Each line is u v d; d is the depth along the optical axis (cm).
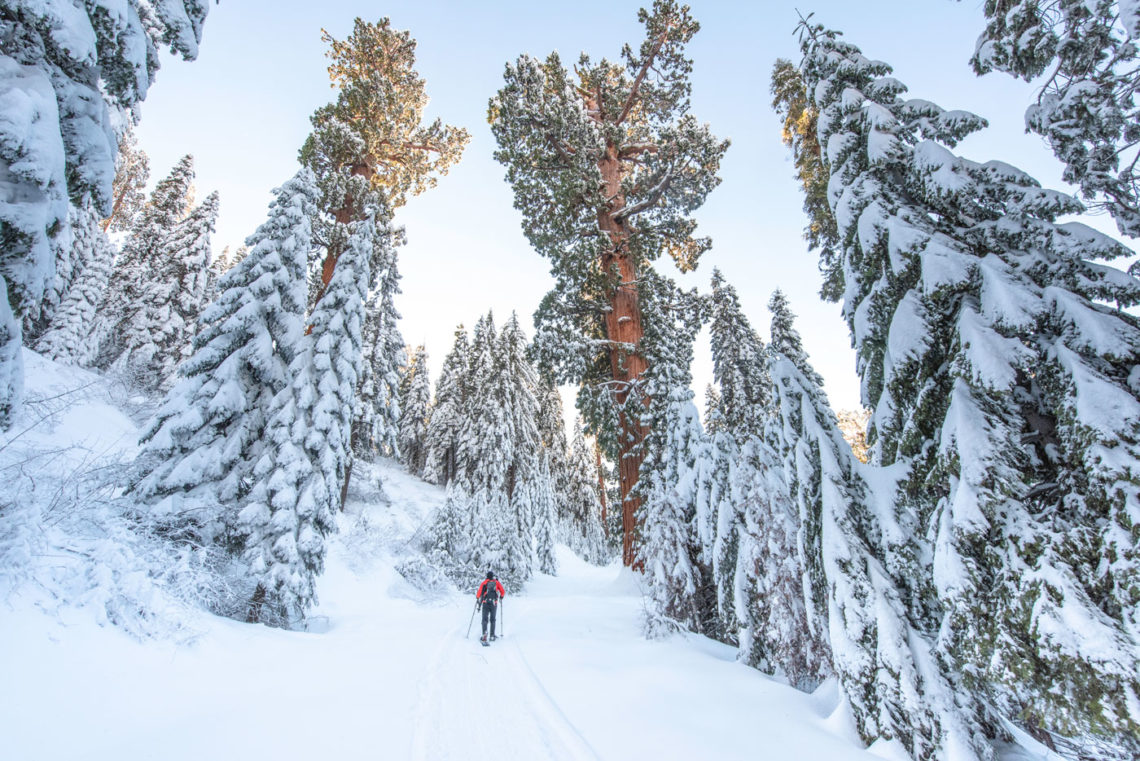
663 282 2344
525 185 2427
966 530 458
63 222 501
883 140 654
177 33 576
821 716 578
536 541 3672
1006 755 465
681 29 2411
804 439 659
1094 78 547
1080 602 390
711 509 1130
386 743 455
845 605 542
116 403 2005
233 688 551
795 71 1736
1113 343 447
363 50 2925
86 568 558
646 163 2608
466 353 4578
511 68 2322
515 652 891
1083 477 443
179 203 3462
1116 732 352
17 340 480
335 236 2162
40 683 403
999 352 489
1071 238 517
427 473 4162
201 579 754
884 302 643
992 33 610
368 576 1884
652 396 1853
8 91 423
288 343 1273
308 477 1159
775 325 2256
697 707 584
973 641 446
